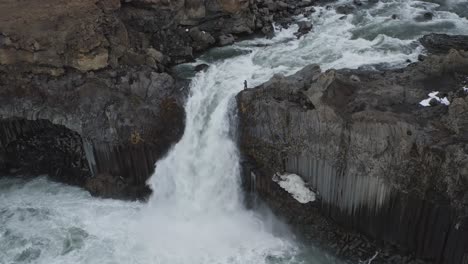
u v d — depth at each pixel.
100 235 36.91
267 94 35.72
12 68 41.59
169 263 34.09
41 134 42.47
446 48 41.03
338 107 32.56
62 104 40.59
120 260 34.53
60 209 39.62
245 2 49.41
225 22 49.81
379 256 31.77
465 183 27.77
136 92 40.31
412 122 30.03
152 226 37.50
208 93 39.88
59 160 42.81
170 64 45.47
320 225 34.16
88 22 41.56
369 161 30.89
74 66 40.81
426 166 29.02
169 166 39.19
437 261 29.94
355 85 34.69
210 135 38.53
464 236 28.00
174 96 40.09
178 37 48.12
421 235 30.12
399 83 35.03
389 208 30.97
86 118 39.72
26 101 41.34
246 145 37.12
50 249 35.91
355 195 32.19
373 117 30.55
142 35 46.41
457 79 34.97
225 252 34.75
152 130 38.94
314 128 33.06
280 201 35.31
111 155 39.84
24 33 40.81
